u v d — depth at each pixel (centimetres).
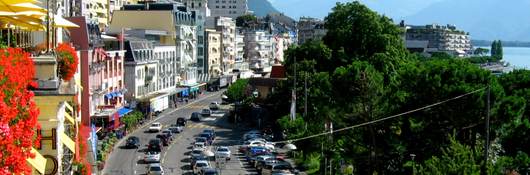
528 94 6362
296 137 8019
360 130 6644
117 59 11494
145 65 13212
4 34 3394
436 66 6088
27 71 2331
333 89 7062
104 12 18538
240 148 9369
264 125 11619
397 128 6247
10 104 1902
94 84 9788
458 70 6016
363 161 6669
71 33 8912
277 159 8000
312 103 9206
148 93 13500
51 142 2695
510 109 5744
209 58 19600
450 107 5847
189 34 17312
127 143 9388
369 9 10188
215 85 19325
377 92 6612
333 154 7119
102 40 10606
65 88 3086
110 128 9894
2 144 1706
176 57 15938
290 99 10206
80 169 3638
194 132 11225
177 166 8169
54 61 2731
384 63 9288
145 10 15838
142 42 13262
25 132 1900
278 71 14225
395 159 6334
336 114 7106
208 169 7206
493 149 5962
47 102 2662
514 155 5853
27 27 3481
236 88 14612
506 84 6675
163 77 14625
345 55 10019
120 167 7969
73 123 3622
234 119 12688
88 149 5862
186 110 14288
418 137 6069
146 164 8100
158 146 9125
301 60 10369
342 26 10306
